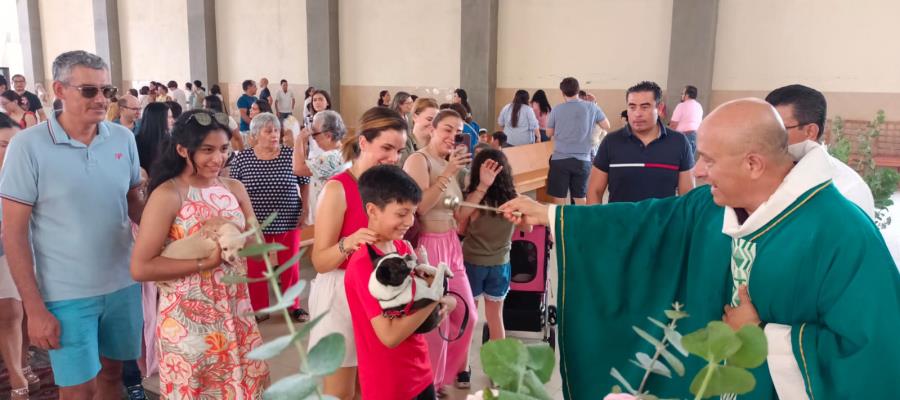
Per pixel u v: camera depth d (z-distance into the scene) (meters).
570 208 1.79
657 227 1.72
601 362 1.73
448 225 2.75
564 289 1.77
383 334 1.82
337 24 13.28
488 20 11.40
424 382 2.03
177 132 1.99
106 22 16.02
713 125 1.46
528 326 3.67
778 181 1.47
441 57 12.35
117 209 2.27
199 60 14.84
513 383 0.69
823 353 1.35
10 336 2.91
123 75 16.45
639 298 1.72
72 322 2.18
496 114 11.88
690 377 1.52
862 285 1.32
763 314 1.48
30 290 2.08
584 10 10.84
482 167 2.95
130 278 2.35
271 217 0.71
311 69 13.53
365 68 13.20
